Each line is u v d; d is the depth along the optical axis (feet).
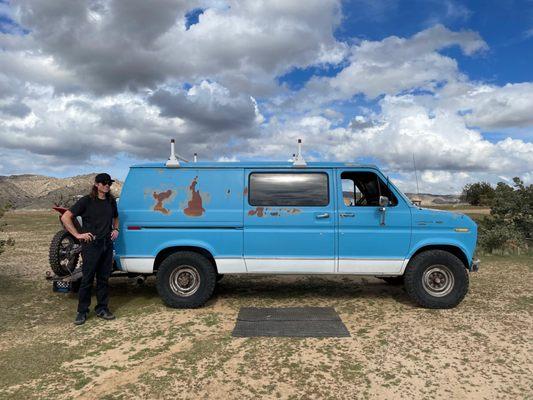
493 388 13.21
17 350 16.15
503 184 43.73
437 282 21.13
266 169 21.40
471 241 21.16
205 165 21.48
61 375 14.16
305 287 25.81
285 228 21.03
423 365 14.78
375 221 20.95
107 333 17.99
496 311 20.79
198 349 16.19
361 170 21.33
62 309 21.24
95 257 19.17
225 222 21.07
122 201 21.29
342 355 15.60
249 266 21.21
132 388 13.26
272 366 14.71
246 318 19.66
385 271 21.11
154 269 21.74
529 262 33.65
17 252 38.45
